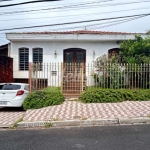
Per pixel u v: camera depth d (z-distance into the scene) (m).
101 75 9.83
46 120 5.70
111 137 4.45
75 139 4.36
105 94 8.08
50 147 3.91
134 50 10.60
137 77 9.18
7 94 7.51
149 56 10.46
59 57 12.77
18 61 12.83
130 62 10.05
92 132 4.87
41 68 10.86
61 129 5.21
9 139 4.46
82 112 6.52
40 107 7.45
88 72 10.46
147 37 11.50
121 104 7.58
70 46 12.73
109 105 7.46
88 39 12.05
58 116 6.10
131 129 5.07
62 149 3.79
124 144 4.00
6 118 6.39
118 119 5.67
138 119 5.68
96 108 7.04
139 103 7.71
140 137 4.42
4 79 11.25
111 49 12.77
